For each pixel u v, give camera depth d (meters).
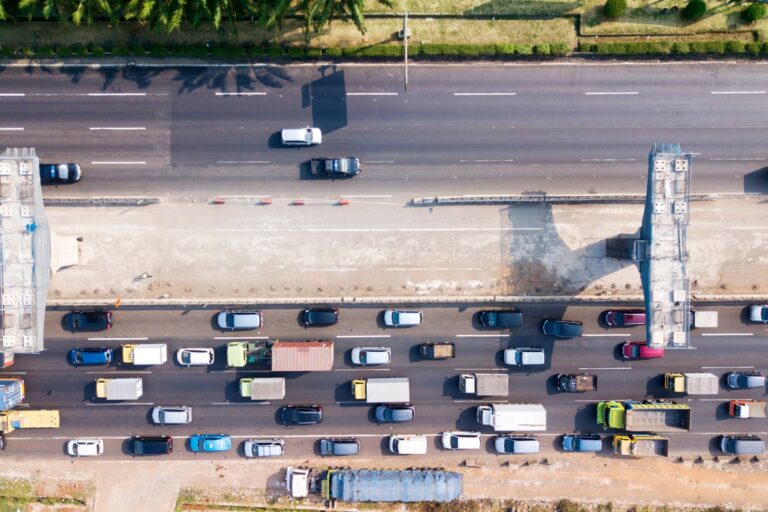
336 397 53.91
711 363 54.12
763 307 52.84
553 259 53.25
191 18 47.44
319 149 52.31
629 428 52.75
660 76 52.31
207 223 52.44
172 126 51.75
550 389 54.19
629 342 53.56
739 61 52.41
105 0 45.56
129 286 52.47
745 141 52.75
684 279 46.28
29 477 53.56
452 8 51.34
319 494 54.16
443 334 53.72
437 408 54.03
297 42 51.44
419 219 52.94
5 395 49.31
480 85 52.22
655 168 46.09
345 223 52.81
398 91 52.12
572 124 52.47
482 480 54.41
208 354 52.38
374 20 51.41
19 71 50.84
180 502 53.94
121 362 53.22
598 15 51.72
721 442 53.88
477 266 53.31
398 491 52.47
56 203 51.53
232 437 53.94
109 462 53.75
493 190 52.81
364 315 53.47
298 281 53.00
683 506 54.47
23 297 45.19
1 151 51.00
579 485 54.53
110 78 51.25
